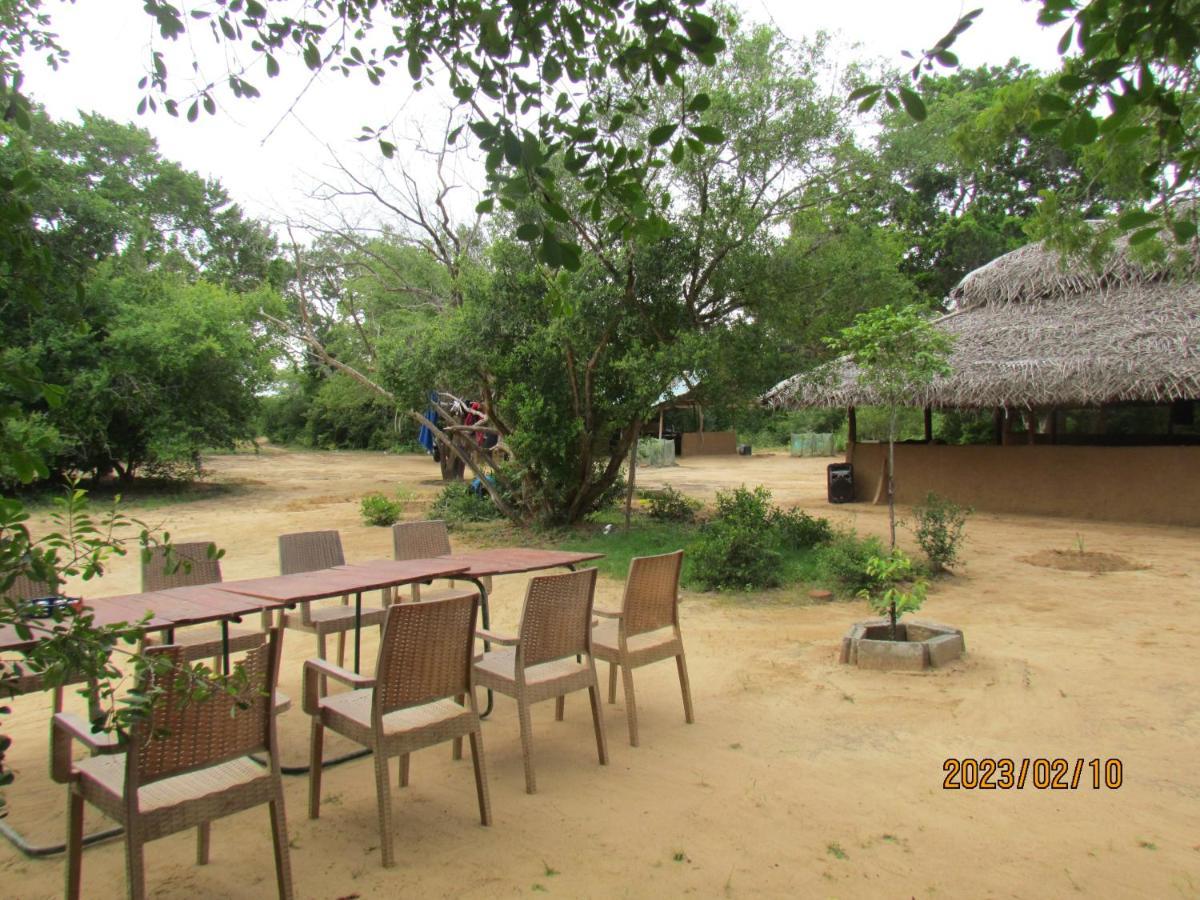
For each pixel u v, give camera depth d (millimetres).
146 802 2602
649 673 5547
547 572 9375
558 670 4051
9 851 3268
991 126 4418
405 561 5172
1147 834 3281
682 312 10359
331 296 17406
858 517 14430
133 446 19953
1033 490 14594
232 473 26781
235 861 3150
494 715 4793
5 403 1740
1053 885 2914
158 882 2996
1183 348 11844
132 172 26078
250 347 19734
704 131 2836
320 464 32156
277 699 3148
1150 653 5848
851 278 10430
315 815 3492
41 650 1822
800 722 4566
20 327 16984
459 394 12797
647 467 29766
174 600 3818
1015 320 14984
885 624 6000
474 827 3389
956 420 22078
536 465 11789
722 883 2936
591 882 2947
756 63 9750
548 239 2482
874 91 2646
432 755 4199
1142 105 2756
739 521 9023
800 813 3482
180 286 20531
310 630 5082
